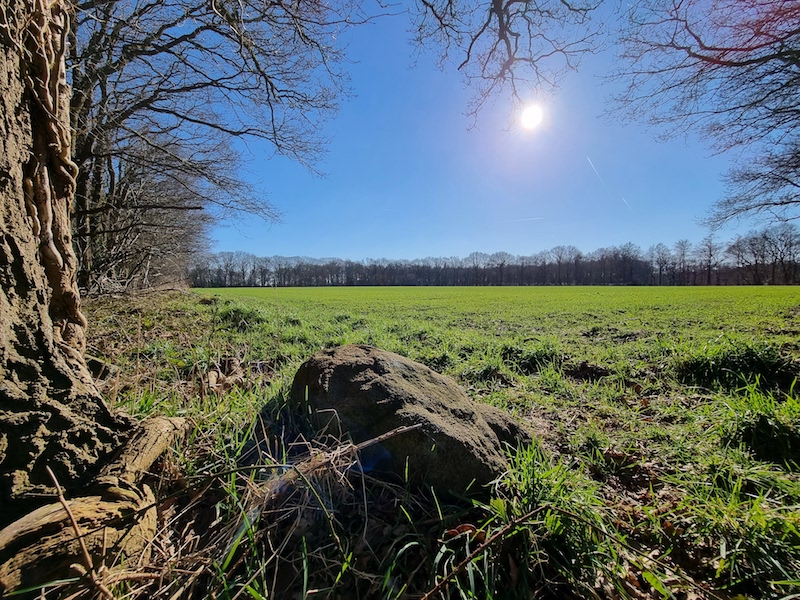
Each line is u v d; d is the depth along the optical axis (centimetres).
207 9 604
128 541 122
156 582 123
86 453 147
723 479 212
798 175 1067
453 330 786
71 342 185
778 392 363
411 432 176
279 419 228
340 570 138
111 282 1009
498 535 133
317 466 159
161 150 795
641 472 238
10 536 105
